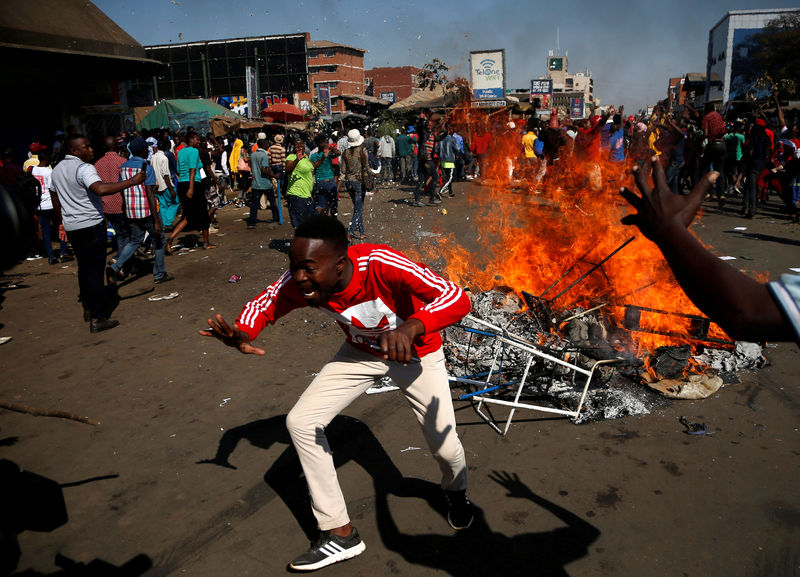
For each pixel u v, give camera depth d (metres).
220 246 9.41
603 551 2.55
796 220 9.63
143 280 7.39
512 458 3.29
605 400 3.79
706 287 0.85
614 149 11.95
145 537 2.78
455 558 2.55
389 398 4.10
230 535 2.78
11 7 12.29
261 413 3.94
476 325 4.79
